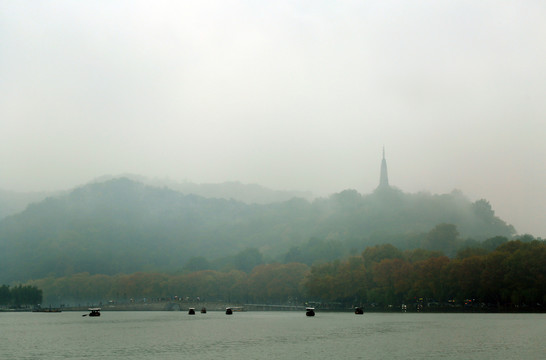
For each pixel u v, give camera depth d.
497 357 124.44
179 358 129.12
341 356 128.88
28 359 130.25
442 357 125.19
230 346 153.50
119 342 168.75
